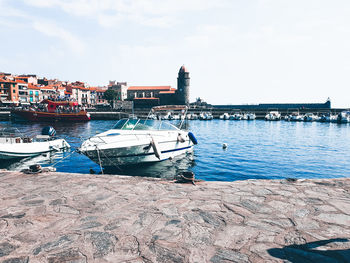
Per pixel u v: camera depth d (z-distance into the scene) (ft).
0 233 9.84
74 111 168.55
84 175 19.29
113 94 304.91
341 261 7.57
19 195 14.53
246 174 39.58
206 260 7.80
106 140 36.94
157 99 329.52
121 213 11.73
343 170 42.98
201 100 354.13
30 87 228.84
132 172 38.45
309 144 75.56
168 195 14.30
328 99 296.92
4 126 125.49
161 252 8.30
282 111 247.29
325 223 10.28
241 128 139.44
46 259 7.98
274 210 11.78
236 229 9.90
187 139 50.26
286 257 7.84
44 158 51.98
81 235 9.60
